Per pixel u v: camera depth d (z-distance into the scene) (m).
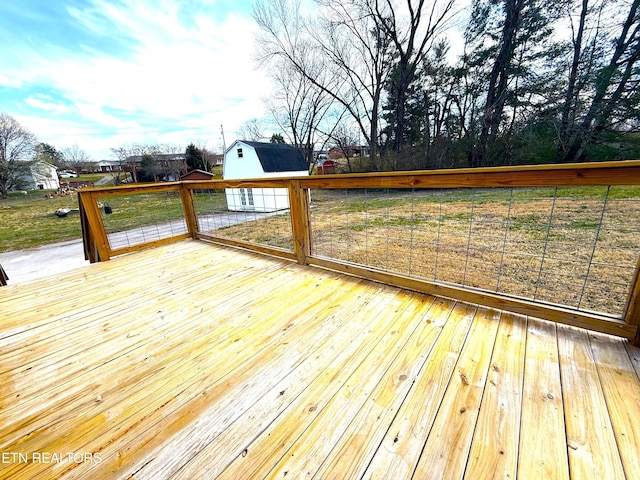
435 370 1.25
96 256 3.36
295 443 0.96
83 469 0.91
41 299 2.18
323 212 6.70
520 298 1.63
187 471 0.89
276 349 1.47
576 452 0.87
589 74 8.87
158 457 0.94
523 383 1.15
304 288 2.18
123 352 1.51
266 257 3.00
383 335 1.53
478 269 2.71
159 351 1.51
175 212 7.00
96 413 1.13
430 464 0.86
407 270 2.81
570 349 1.33
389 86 13.10
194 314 1.88
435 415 1.03
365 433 0.98
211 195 5.15
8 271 5.46
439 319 1.65
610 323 1.37
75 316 1.92
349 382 1.21
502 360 1.29
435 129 12.57
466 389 1.14
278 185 2.63
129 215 7.77
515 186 1.47
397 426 1.00
